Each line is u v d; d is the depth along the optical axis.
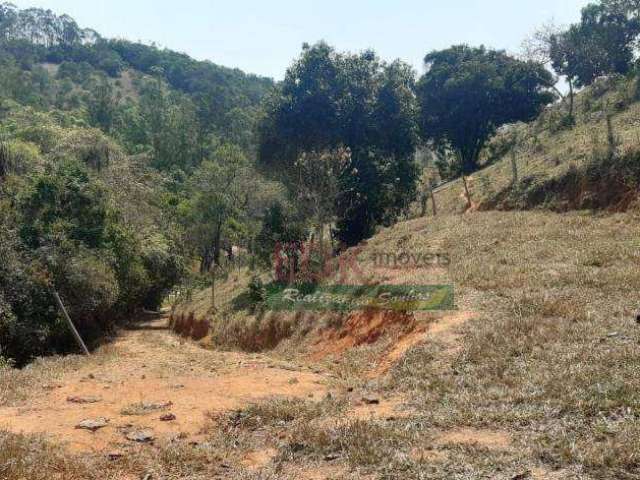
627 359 8.70
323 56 33.22
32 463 6.38
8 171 27.97
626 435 6.27
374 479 5.96
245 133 86.94
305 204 28.86
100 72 129.75
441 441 6.90
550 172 25.88
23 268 21.98
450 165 55.19
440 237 23.84
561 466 5.90
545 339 10.26
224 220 47.53
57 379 11.57
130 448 7.09
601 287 13.04
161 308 53.38
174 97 103.81
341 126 32.41
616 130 26.09
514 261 17.14
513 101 49.59
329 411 8.66
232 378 11.54
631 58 45.81
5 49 129.62
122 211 36.34
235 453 7.10
